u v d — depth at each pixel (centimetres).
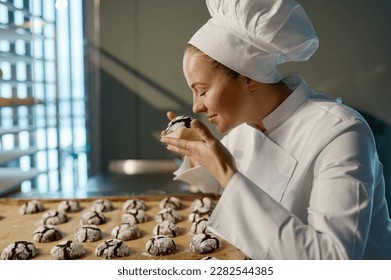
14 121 222
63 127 259
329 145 96
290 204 107
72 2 272
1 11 196
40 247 133
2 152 196
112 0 283
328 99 116
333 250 83
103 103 296
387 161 297
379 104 294
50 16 233
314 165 102
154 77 293
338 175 89
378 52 288
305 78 293
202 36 100
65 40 256
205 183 154
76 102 281
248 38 98
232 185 94
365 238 86
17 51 231
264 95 107
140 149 300
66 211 163
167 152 300
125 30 287
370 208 87
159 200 175
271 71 105
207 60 97
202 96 102
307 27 106
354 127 96
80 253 125
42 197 180
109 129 298
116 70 292
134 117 297
